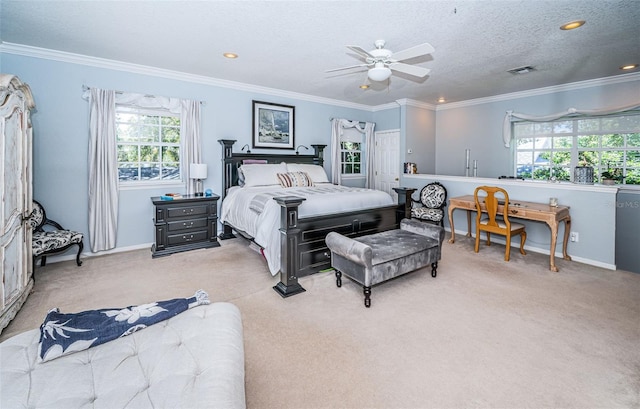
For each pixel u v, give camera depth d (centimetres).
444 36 312
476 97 601
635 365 190
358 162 700
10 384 109
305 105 591
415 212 527
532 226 437
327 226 337
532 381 176
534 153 557
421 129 658
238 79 477
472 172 632
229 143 484
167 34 309
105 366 120
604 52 357
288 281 291
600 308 263
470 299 281
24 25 292
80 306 264
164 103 435
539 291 298
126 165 428
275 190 429
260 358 197
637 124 455
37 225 351
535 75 447
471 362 193
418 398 164
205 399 103
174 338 138
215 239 448
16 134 251
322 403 161
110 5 254
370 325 236
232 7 255
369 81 483
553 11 261
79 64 378
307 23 283
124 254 409
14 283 245
